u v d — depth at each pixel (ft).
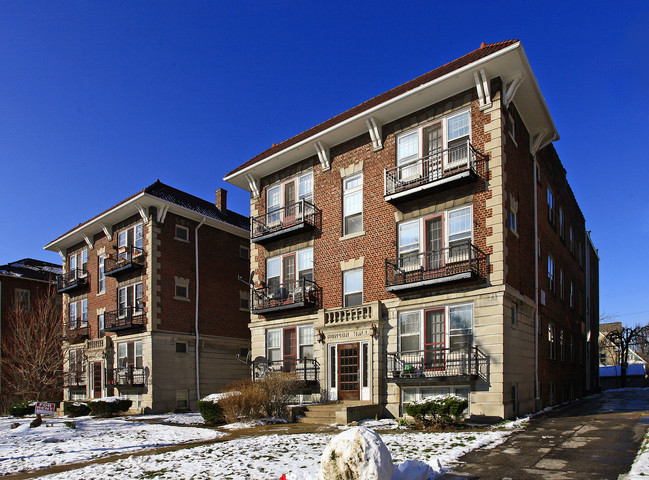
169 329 87.35
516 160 60.59
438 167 58.34
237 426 55.11
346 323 63.41
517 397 53.21
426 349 56.44
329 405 58.80
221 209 107.04
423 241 59.06
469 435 40.91
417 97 59.88
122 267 90.53
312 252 71.82
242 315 101.86
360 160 67.87
